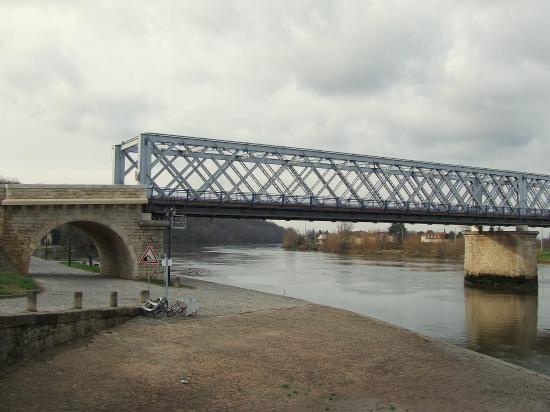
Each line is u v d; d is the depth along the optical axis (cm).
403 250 15325
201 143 4966
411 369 2002
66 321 1947
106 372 1673
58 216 3925
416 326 3878
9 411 1315
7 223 3741
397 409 1579
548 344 3403
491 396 1772
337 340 2369
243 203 4922
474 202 7088
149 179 4669
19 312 1905
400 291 5909
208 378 1706
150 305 2605
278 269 8988
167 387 1591
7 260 3684
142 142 4653
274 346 2169
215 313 2825
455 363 2138
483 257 7269
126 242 4209
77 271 5291
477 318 4344
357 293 5622
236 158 5119
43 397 1427
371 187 5972
